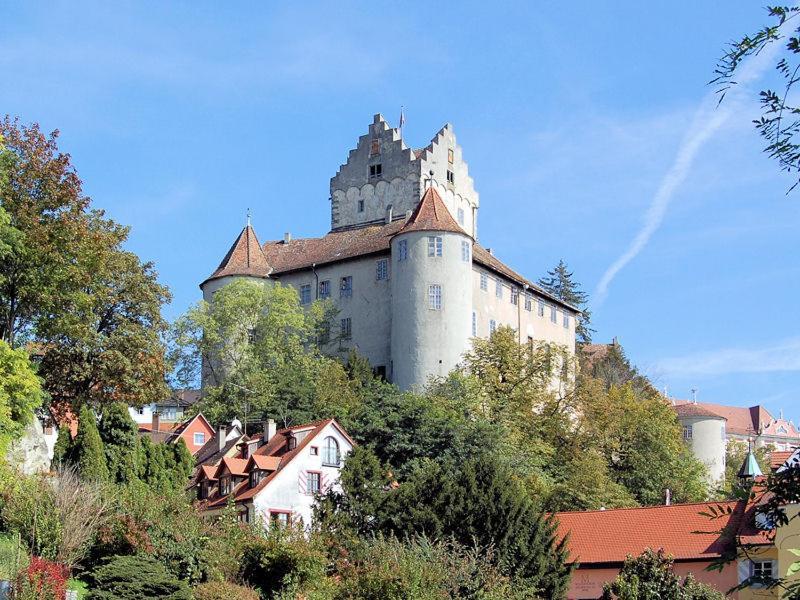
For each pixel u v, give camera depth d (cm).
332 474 6384
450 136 10281
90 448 5359
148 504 4503
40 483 4397
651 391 11400
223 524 4609
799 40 1087
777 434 18938
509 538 5100
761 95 1114
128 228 6669
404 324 8775
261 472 6272
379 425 7381
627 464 8975
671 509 5678
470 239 9019
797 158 1111
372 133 10225
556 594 5031
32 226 5872
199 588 4047
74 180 6119
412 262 8825
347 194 10281
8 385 4862
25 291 5897
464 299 8869
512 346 8738
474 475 5416
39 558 3784
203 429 8456
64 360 6234
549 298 10475
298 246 10138
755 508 1134
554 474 8150
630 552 5409
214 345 8994
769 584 1099
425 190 9888
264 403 8250
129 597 3850
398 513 5375
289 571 4384
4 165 5856
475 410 8188
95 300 6203
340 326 9325
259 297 9038
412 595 4275
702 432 11844
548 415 8794
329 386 8181
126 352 6378
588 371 11312
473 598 4509
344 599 4300
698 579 5116
